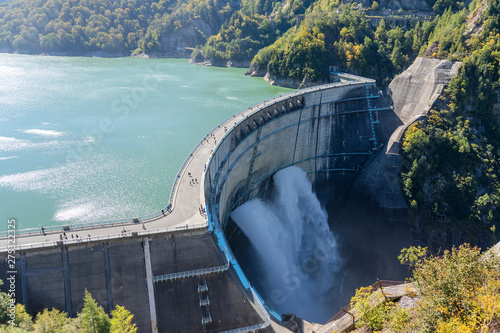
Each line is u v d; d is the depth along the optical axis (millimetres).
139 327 58000
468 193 112000
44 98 158500
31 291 56000
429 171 115062
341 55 179125
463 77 126625
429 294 32719
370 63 172875
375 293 38531
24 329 46219
